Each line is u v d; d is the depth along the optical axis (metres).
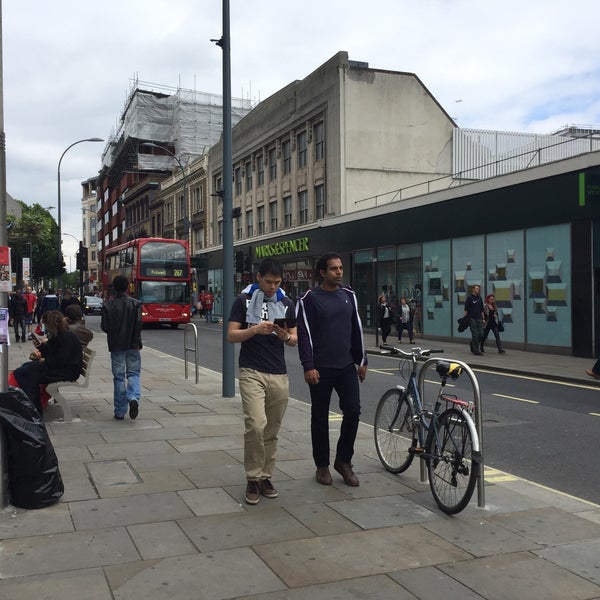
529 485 5.37
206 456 5.99
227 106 9.91
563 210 16.39
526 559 3.75
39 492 4.48
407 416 5.33
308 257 32.12
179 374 12.66
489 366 14.37
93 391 10.09
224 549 3.82
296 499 4.79
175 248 30.03
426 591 3.34
